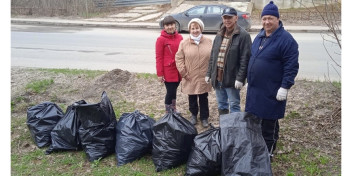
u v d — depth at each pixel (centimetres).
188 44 438
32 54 988
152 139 390
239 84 387
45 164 386
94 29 1577
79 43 1176
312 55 934
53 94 614
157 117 506
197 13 1438
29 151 417
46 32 1453
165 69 459
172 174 356
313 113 489
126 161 378
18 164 385
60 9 2019
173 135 361
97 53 998
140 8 2222
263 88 350
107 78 667
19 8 2042
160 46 452
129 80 671
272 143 371
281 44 332
